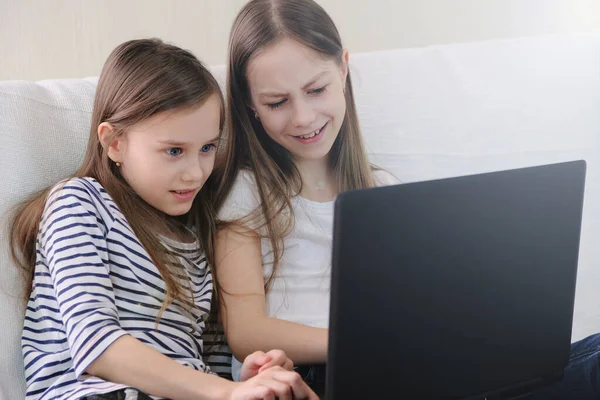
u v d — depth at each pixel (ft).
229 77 3.96
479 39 6.06
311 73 3.80
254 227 3.85
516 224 2.68
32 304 3.46
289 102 3.84
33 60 5.74
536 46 4.53
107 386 2.99
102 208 3.53
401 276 2.49
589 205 4.33
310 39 3.78
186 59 3.64
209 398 3.01
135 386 3.08
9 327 3.45
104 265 3.39
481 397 2.78
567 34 4.58
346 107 4.17
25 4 5.65
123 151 3.58
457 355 2.67
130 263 3.49
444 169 4.44
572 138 4.40
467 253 2.60
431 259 2.53
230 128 3.99
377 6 6.07
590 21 5.90
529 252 2.73
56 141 3.79
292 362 3.36
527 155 4.40
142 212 3.65
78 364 3.10
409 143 4.48
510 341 2.78
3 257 3.52
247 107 3.98
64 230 3.37
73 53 5.81
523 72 4.49
